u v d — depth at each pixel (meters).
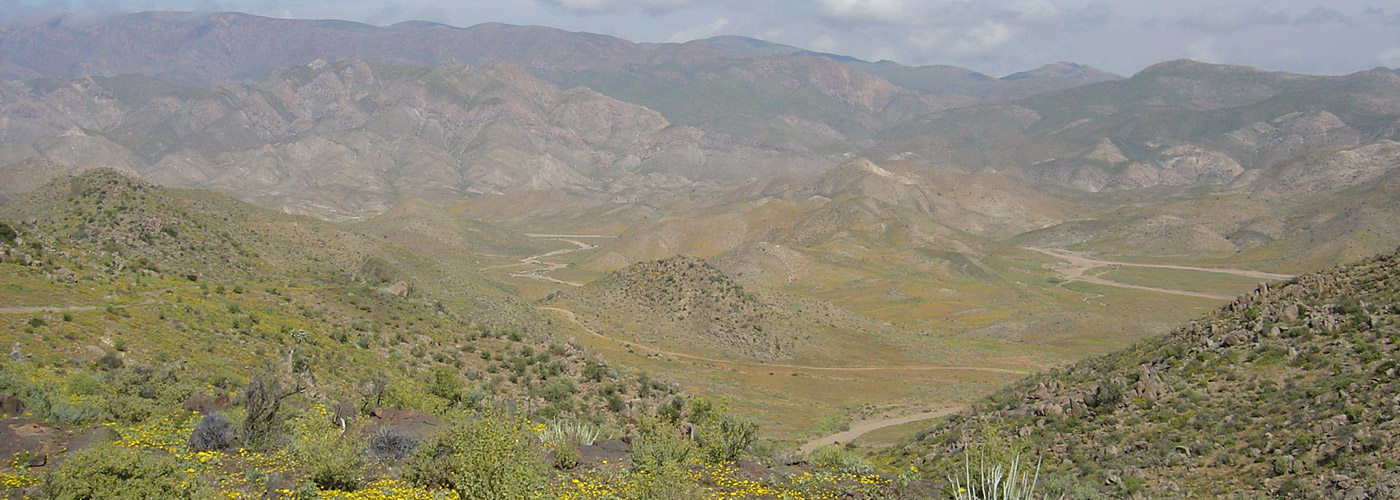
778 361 100.75
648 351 92.12
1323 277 45.53
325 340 46.69
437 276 115.19
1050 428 39.75
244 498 18.08
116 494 17.22
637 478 21.88
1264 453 30.47
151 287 50.44
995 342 130.62
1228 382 38.16
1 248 49.03
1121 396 39.81
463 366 49.38
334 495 18.94
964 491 24.62
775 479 25.27
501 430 20.84
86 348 35.94
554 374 51.25
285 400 30.59
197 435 22.08
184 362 37.16
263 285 58.94
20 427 21.97
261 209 116.06
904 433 57.62
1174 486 30.06
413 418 27.03
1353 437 28.62
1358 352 36.06
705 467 25.62
